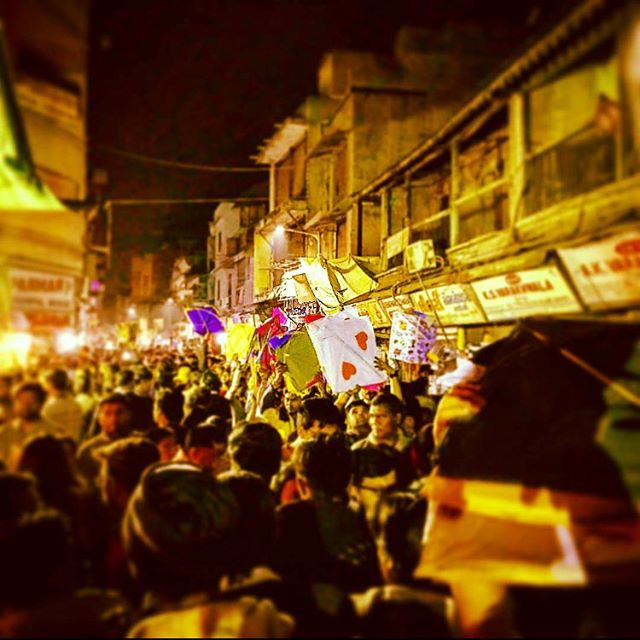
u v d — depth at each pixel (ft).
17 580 6.66
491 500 9.37
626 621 8.09
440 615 8.61
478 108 13.85
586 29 8.70
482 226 17.33
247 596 7.95
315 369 21.85
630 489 8.52
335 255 36.24
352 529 9.75
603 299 10.57
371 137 32.30
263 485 8.95
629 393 9.05
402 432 15.03
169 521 7.41
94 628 7.04
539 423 9.91
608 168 8.94
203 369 34.42
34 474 7.54
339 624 8.73
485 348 12.25
